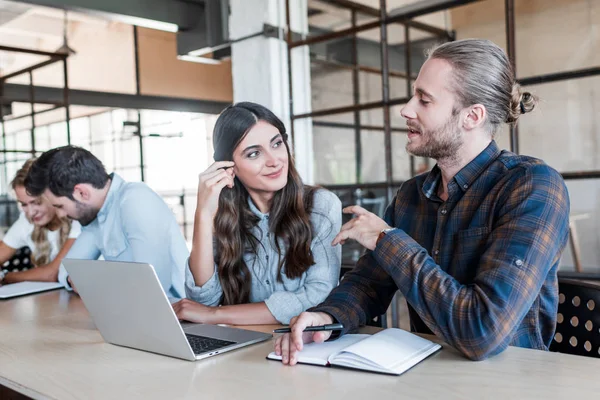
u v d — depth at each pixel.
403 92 3.62
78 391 1.00
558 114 3.02
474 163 1.25
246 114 1.54
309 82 4.08
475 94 1.18
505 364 1.01
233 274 1.63
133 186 2.10
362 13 3.71
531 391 0.87
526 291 1.02
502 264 1.04
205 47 4.67
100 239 2.20
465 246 1.23
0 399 1.55
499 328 1.00
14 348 1.32
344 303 1.29
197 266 1.58
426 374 0.98
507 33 3.13
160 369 1.10
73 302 1.90
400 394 0.89
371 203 3.79
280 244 1.60
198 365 1.11
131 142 10.53
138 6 4.32
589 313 1.20
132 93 8.92
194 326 1.41
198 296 1.60
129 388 1.00
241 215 1.64
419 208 1.42
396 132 3.66
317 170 4.05
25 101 5.86
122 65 8.84
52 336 1.42
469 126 1.21
